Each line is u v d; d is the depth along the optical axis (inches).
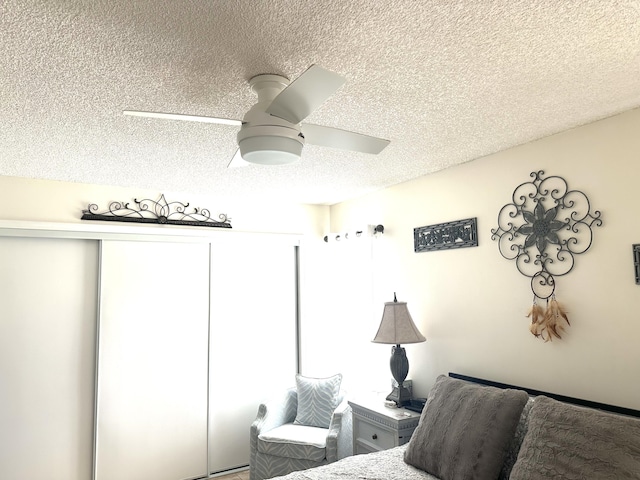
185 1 53.6
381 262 159.2
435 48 66.3
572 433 74.3
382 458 101.1
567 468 70.7
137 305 149.3
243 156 71.5
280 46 64.4
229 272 167.5
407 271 146.9
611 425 72.1
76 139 102.1
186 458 152.7
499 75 75.5
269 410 146.9
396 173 138.8
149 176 136.6
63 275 139.6
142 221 152.3
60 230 137.4
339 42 63.8
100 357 142.0
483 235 121.0
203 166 126.2
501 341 114.7
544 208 106.3
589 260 96.9
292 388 160.7
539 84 79.2
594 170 96.9
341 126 98.4
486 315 119.0
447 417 94.3
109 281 145.6
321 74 55.7
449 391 100.1
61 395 136.3
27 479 129.6
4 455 127.4
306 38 62.6
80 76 72.0
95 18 56.5
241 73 72.1
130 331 147.5
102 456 139.8
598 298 95.0
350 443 138.0
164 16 56.4
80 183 143.6
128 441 144.0
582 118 95.6
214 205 167.6
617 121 93.4
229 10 55.6
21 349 131.8
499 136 106.2
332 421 134.2
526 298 109.3
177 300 156.5
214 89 77.6
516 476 76.5
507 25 60.6
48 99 80.6
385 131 101.7
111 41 61.9
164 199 157.6
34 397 132.4
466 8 56.5
